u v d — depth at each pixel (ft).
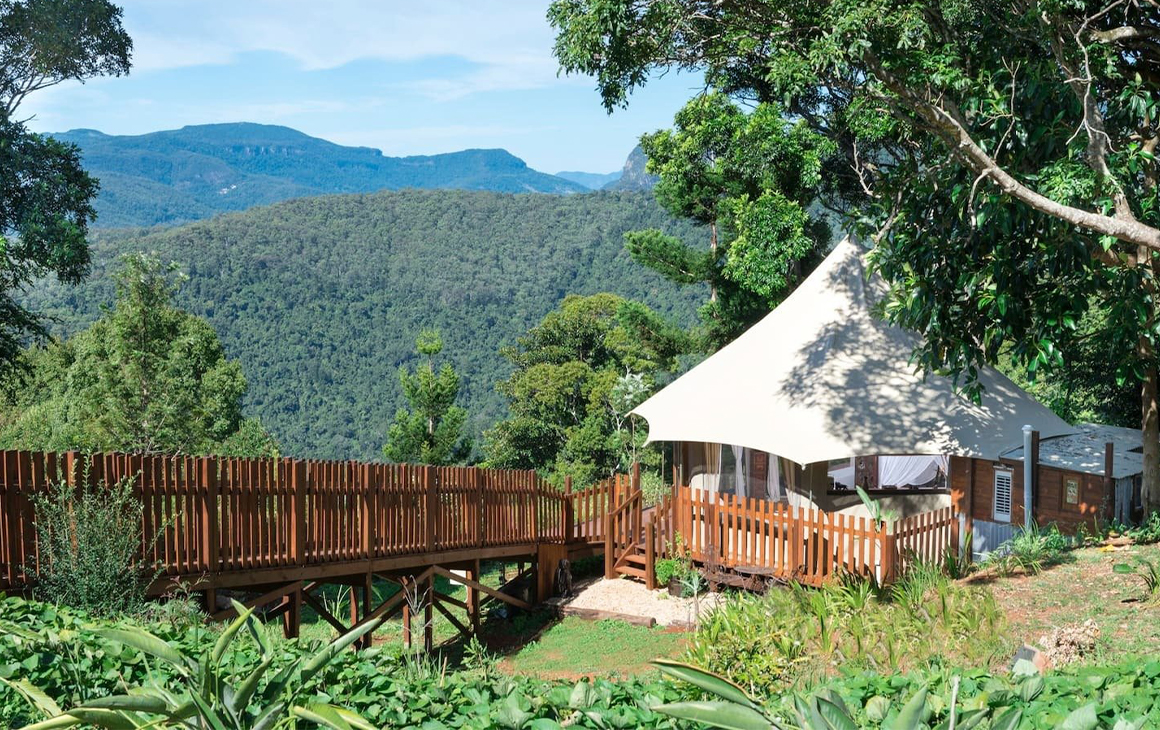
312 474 40.70
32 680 17.28
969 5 39.78
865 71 40.22
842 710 8.80
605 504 55.72
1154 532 40.52
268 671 17.17
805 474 50.83
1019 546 39.60
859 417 48.55
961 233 41.86
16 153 86.22
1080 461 47.44
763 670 26.25
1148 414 44.78
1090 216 35.58
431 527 46.83
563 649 44.86
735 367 55.57
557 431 199.31
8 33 93.30
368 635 43.09
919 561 40.37
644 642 44.06
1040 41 39.52
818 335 53.52
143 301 109.91
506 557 52.16
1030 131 40.27
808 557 46.50
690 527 52.31
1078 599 32.09
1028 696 14.78
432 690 17.49
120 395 108.37
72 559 29.45
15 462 30.94
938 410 49.42
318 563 41.09
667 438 52.95
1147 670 17.22
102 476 32.86
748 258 81.92
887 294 51.65
